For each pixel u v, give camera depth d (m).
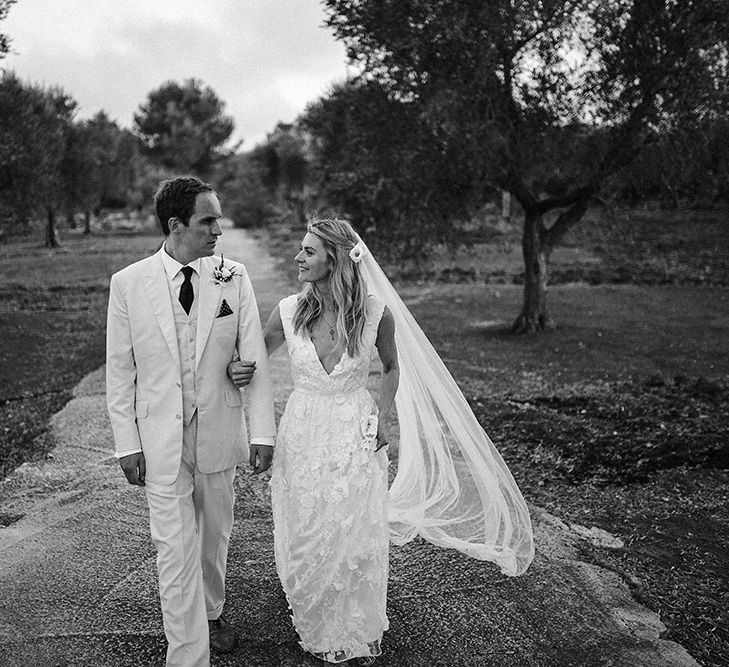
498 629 3.39
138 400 3.01
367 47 10.35
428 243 13.08
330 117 13.22
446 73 10.06
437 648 3.25
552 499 5.02
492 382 8.52
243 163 69.31
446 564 4.00
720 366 9.29
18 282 20.66
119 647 3.22
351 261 3.07
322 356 3.12
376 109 11.04
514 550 3.69
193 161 73.62
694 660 3.18
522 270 20.94
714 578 3.92
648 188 11.47
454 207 11.62
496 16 9.50
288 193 59.78
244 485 5.18
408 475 3.86
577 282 18.38
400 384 3.77
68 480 5.34
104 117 42.78
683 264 20.64
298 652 3.20
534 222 11.76
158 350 2.96
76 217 53.62
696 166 10.72
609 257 22.58
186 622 2.88
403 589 3.75
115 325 2.97
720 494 5.11
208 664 2.92
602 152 10.73
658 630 3.40
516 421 6.79
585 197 11.34
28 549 4.19
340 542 3.02
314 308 3.12
